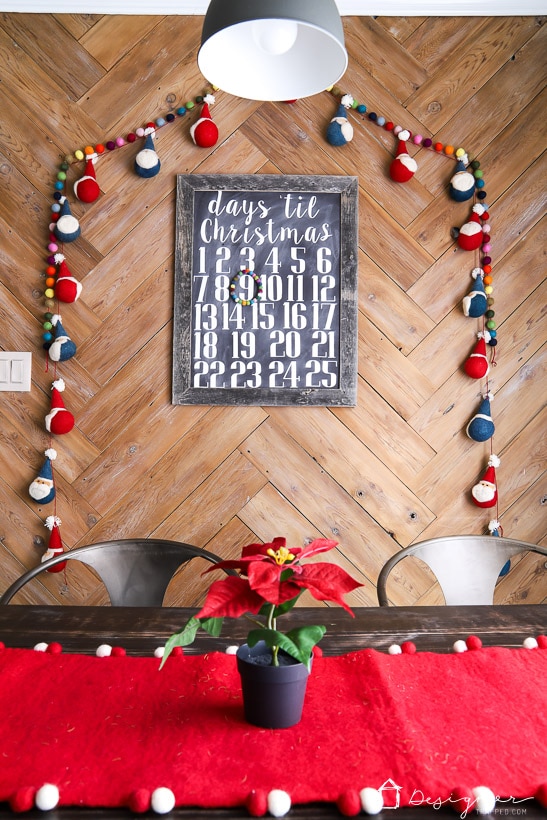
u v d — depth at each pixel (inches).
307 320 91.0
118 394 91.2
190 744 35.4
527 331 92.9
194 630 34.7
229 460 91.5
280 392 90.5
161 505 91.3
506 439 92.8
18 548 91.5
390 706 39.5
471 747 35.5
